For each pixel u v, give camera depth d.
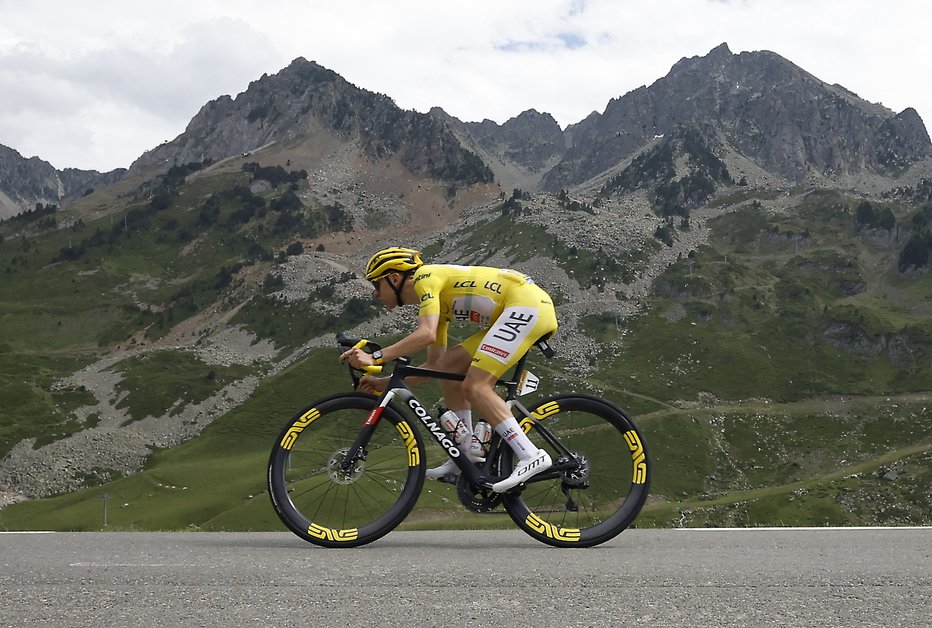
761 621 2.66
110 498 122.56
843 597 2.99
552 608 2.83
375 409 5.44
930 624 2.62
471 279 5.55
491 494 5.32
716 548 4.82
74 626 2.63
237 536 5.88
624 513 5.24
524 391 5.52
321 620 2.69
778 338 198.00
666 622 2.65
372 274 5.77
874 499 111.31
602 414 5.54
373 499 5.29
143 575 3.48
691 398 168.00
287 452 5.36
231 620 2.69
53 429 162.50
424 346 5.40
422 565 3.79
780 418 157.25
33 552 4.52
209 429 162.38
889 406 159.00
